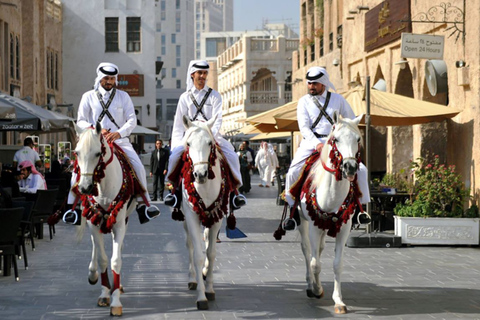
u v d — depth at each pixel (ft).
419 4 62.08
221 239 51.26
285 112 50.24
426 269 38.70
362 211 28.78
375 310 28.89
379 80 75.51
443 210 47.93
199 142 27.86
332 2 110.32
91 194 27.27
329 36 112.78
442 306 29.71
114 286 28.22
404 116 48.26
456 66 51.60
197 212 28.89
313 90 30.94
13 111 51.13
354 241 47.26
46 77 137.80
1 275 36.24
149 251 45.03
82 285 33.68
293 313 28.27
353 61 86.89
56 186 60.59
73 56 161.89
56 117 65.21
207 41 482.28
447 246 47.73
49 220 30.30
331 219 28.22
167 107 463.83
